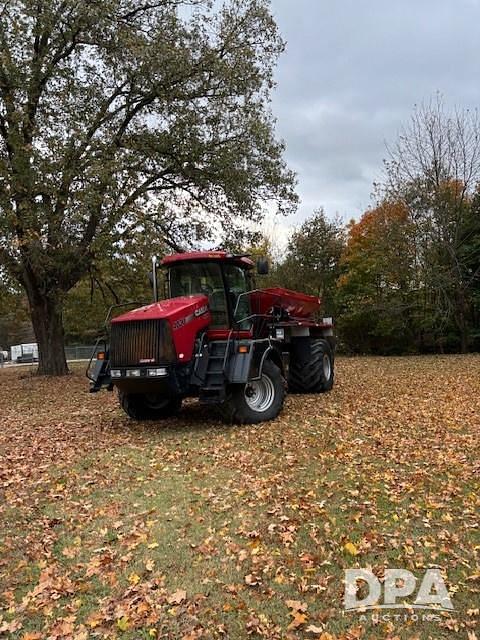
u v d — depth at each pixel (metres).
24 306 22.61
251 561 3.94
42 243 14.40
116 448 7.30
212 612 3.35
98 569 3.91
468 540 4.16
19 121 14.05
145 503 5.14
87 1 14.51
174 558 4.03
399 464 6.05
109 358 8.12
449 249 23.20
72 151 14.38
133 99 16.70
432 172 23.47
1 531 4.65
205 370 8.13
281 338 10.16
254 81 16.48
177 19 15.59
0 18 14.19
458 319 24.53
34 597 3.60
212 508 4.92
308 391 11.64
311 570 3.76
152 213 16.56
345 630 3.15
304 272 30.53
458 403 9.83
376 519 4.56
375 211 25.55
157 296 9.15
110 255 15.55
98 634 3.21
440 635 3.09
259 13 16.45
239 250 19.06
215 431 8.02
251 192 17.69
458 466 5.91
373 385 13.01
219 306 8.92
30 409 11.68
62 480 5.95
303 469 5.93
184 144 16.30
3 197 13.34
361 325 27.17
